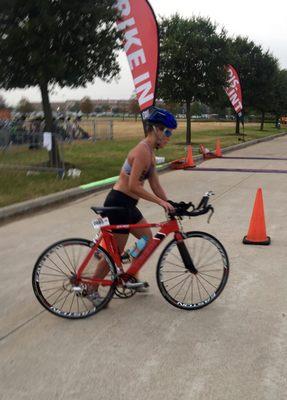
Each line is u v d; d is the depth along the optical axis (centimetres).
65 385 321
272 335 388
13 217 829
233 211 864
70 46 1191
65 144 2322
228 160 1802
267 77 3600
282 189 1112
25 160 1282
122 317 424
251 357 353
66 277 428
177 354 359
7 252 625
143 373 334
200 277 457
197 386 317
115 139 2848
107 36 1235
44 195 953
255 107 3775
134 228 431
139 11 1288
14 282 515
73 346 374
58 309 424
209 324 409
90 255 425
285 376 328
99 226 422
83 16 1177
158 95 2441
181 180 1273
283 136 3750
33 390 316
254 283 505
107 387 318
